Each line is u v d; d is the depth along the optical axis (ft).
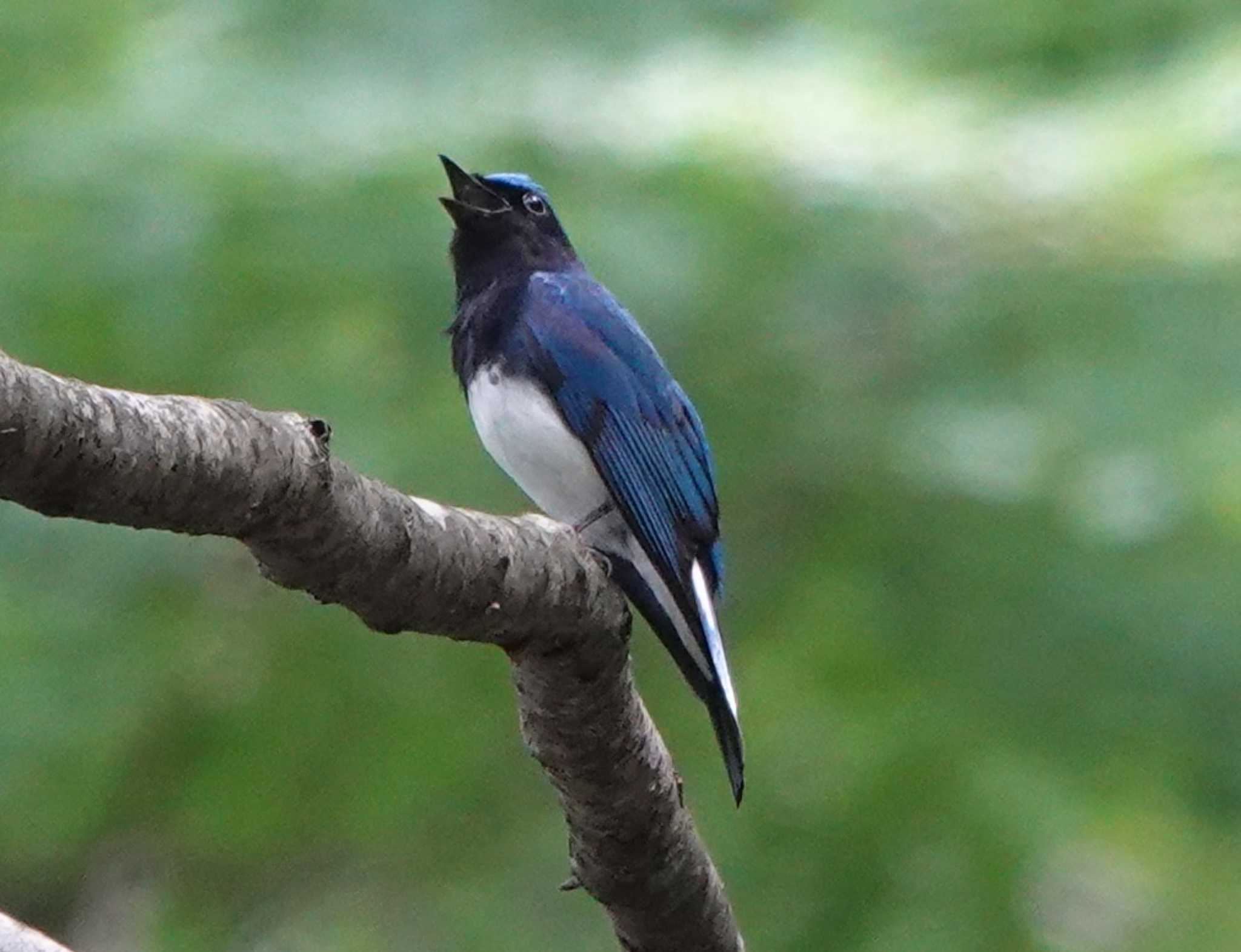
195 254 39.27
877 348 42.70
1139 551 39.47
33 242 39.63
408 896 44.62
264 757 42.32
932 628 40.60
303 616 42.47
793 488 41.91
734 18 45.09
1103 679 39.37
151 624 41.16
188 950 46.80
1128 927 44.16
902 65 45.16
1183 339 40.83
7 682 39.75
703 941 25.66
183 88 41.47
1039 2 44.88
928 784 39.88
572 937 42.27
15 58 42.01
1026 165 43.06
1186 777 39.37
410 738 42.37
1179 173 41.98
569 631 22.30
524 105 42.04
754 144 42.60
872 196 42.06
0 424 16.05
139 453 17.17
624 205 40.50
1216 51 43.42
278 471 18.51
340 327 41.01
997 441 40.73
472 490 39.75
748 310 40.65
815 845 40.06
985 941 38.88
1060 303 41.96
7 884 48.96
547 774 24.20
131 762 42.19
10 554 40.50
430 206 39.83
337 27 42.45
